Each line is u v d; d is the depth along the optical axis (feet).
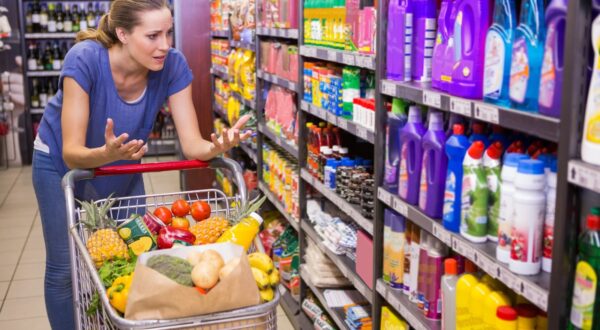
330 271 11.88
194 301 5.49
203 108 22.91
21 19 28.19
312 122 12.56
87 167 7.60
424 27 7.76
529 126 5.43
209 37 22.48
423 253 7.84
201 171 22.58
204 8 22.24
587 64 4.88
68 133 8.07
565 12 5.10
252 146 17.38
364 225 9.43
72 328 9.24
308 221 12.72
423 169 7.57
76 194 9.14
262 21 15.37
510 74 5.86
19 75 28.37
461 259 7.48
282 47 13.84
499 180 6.43
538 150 6.17
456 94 6.70
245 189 7.87
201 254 5.90
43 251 17.38
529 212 5.64
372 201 9.47
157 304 5.45
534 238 5.67
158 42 7.89
